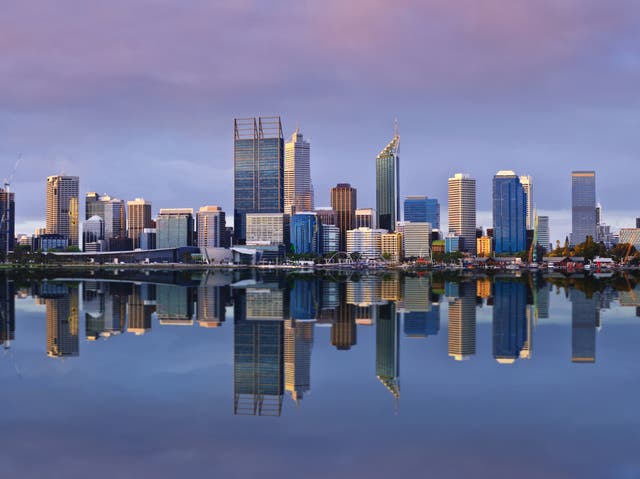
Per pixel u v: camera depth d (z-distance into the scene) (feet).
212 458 127.34
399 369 212.43
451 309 425.28
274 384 192.03
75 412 160.35
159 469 121.70
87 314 404.98
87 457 128.06
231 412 160.15
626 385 185.26
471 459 125.59
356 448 132.36
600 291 604.90
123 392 181.37
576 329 311.47
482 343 267.59
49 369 215.31
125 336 300.40
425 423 148.87
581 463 122.62
